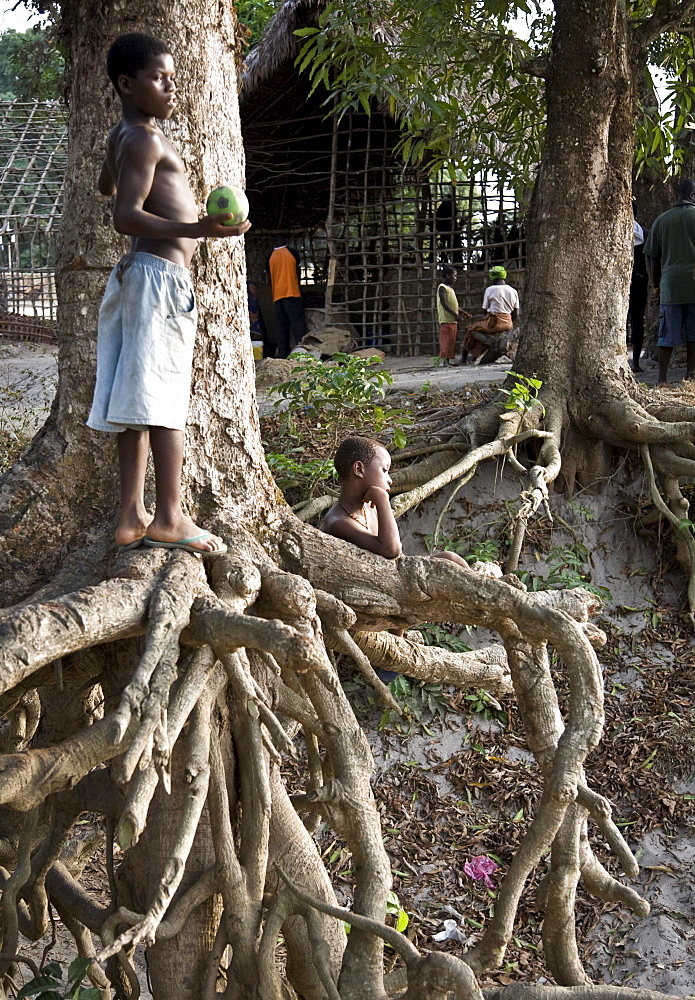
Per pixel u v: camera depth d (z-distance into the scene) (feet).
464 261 50.52
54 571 11.55
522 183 31.09
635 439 23.29
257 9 57.93
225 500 11.81
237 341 12.32
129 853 12.38
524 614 11.28
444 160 30.12
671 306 26.91
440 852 18.63
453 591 11.46
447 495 23.61
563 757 10.66
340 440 24.35
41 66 64.54
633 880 17.74
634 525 23.77
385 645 13.53
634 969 16.35
